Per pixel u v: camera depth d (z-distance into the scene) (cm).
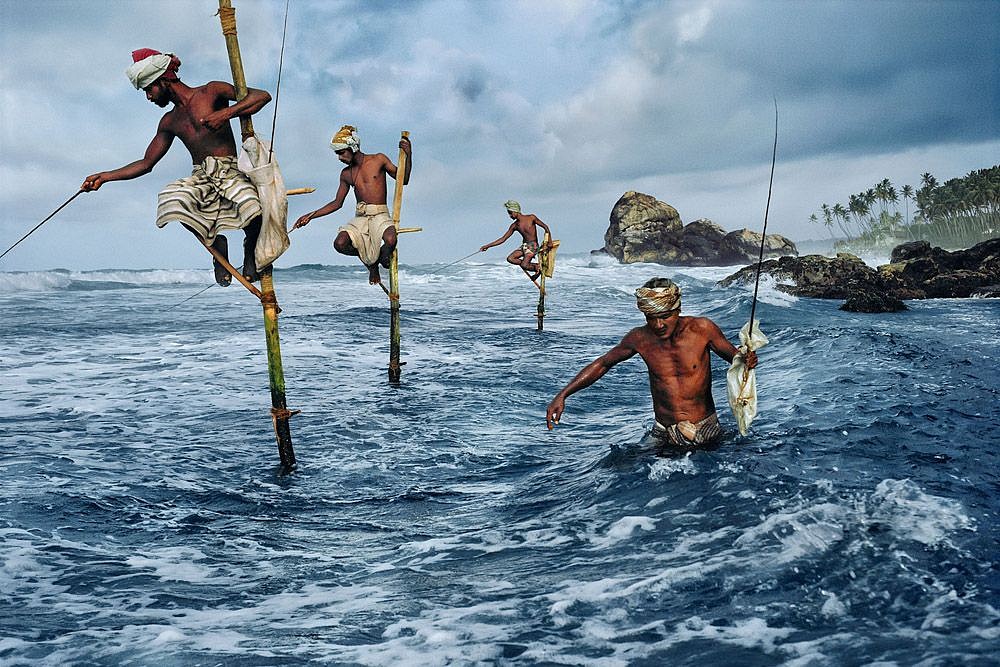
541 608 404
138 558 535
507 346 1766
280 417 782
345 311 2484
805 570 412
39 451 824
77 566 515
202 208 653
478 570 484
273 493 710
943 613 354
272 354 777
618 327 2209
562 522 563
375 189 1223
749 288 3559
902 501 498
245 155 676
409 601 434
